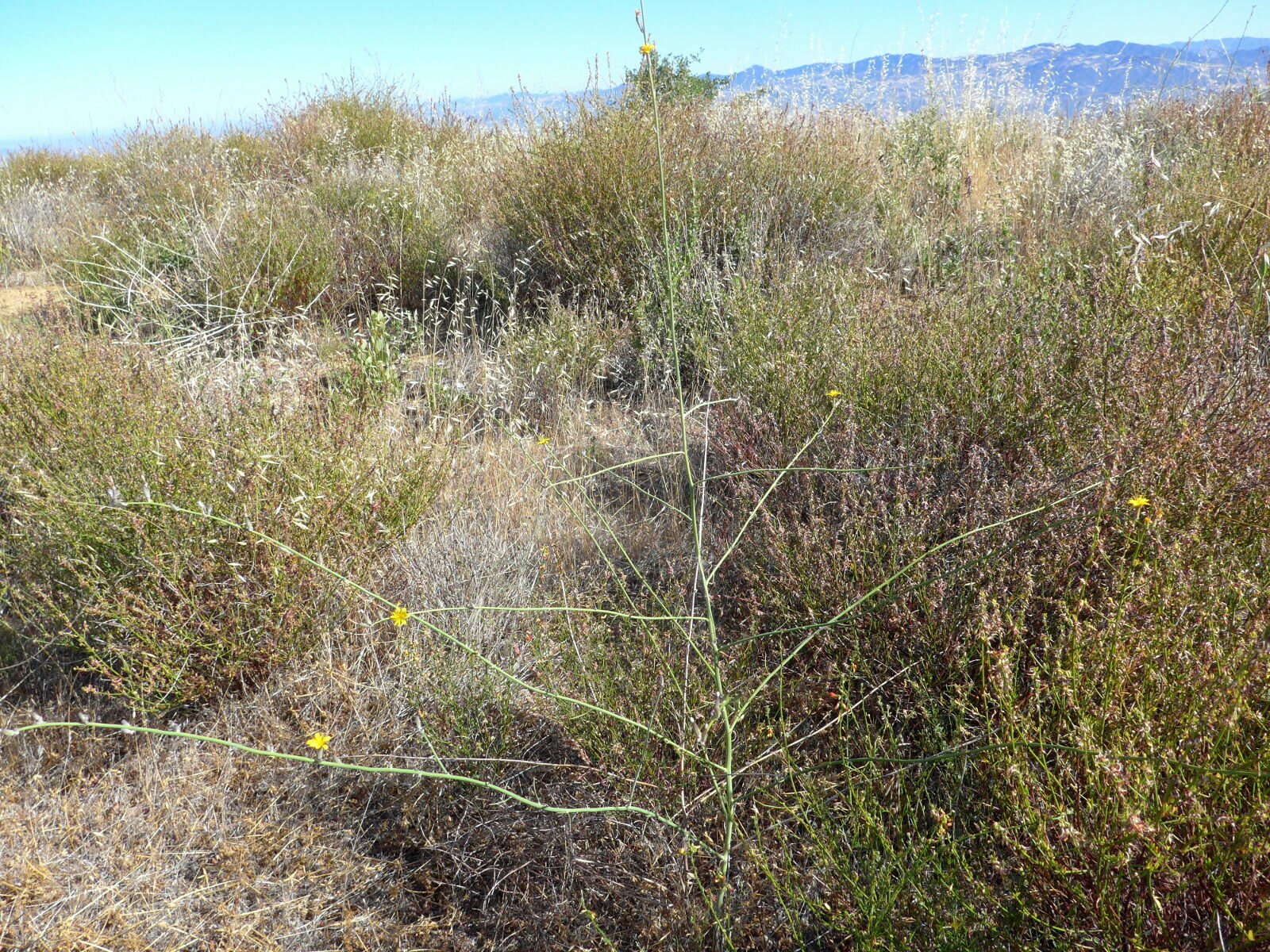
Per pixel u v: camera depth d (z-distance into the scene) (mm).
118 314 4461
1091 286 3172
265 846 1941
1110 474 1959
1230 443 2145
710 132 5418
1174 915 1362
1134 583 1765
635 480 3406
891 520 2297
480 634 2465
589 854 1917
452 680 2215
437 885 1941
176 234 5465
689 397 3859
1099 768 1440
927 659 1989
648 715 2072
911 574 2104
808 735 1938
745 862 1779
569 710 2033
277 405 2967
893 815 1699
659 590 2662
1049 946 1454
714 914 1610
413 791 2043
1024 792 1471
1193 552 1841
